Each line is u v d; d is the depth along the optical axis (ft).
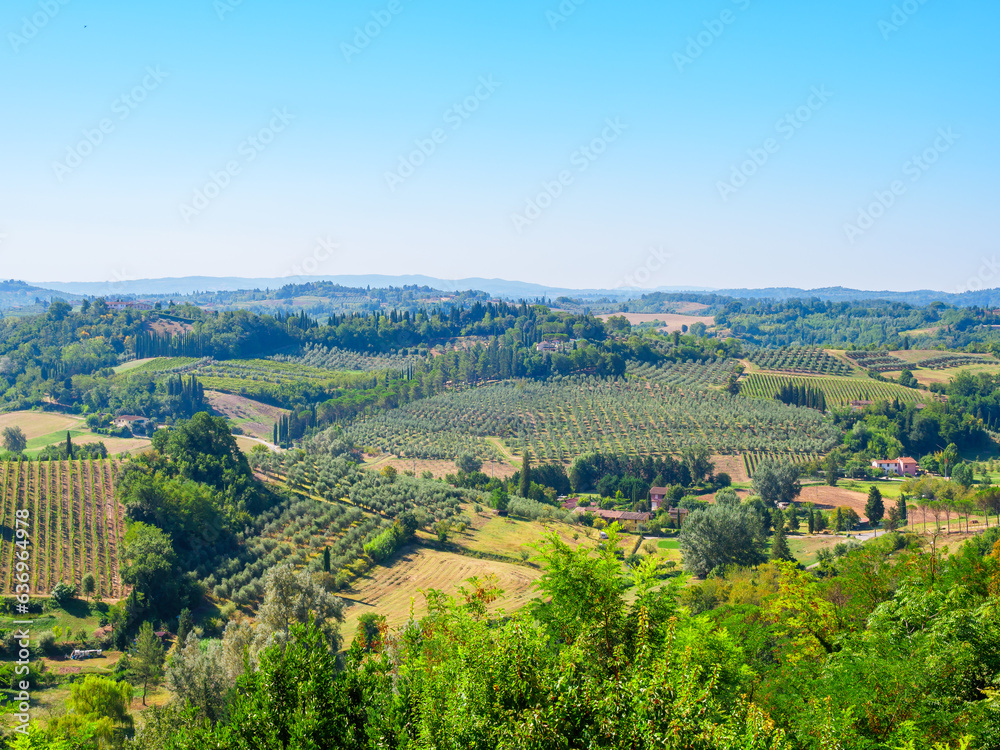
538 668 56.95
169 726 141.18
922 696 67.62
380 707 64.13
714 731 49.26
